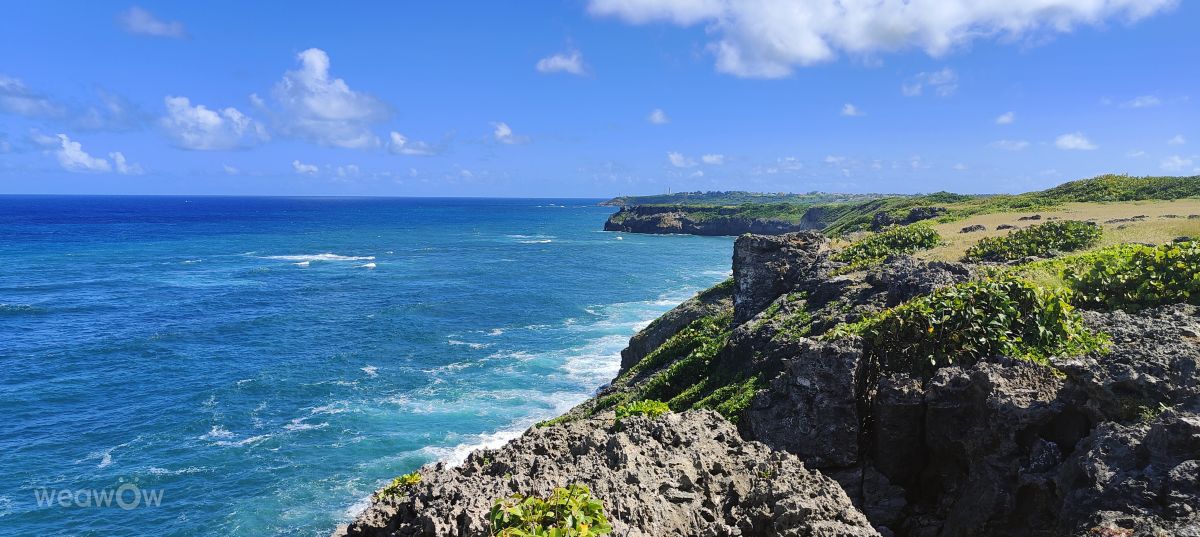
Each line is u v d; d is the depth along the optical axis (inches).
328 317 2556.6
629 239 6692.9
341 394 1679.4
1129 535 399.9
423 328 2377.0
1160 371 526.3
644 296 3036.4
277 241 5944.9
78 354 2026.3
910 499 671.1
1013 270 1048.8
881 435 673.0
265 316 2556.6
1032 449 559.5
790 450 703.7
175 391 1708.9
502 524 361.7
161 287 3243.1
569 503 369.4
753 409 761.6
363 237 6574.8
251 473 1269.7
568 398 1628.9
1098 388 538.0
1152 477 428.5
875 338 750.5
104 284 3312.0
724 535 429.4
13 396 1662.2
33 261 4163.4
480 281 3511.3
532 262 4436.5
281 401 1635.1
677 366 1189.7
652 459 483.2
